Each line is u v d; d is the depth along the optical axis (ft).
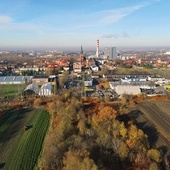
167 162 321.11
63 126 397.60
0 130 461.37
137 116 532.32
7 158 351.05
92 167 255.29
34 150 375.86
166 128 467.11
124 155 315.99
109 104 593.01
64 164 296.51
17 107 616.39
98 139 344.28
